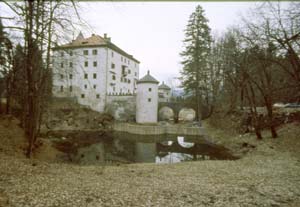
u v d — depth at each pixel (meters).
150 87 43.03
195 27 38.00
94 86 47.50
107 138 31.78
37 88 12.82
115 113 46.59
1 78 23.73
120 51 53.28
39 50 11.26
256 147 16.77
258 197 6.54
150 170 10.95
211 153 20.17
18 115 26.77
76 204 5.52
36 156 14.64
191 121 47.12
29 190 6.25
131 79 60.62
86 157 18.80
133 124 39.81
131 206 5.63
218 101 35.44
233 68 25.03
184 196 6.57
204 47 37.03
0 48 11.22
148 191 6.97
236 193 6.91
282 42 11.93
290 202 6.13
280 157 12.88
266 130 21.23
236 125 26.11
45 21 9.02
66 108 42.16
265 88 17.58
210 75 36.25
